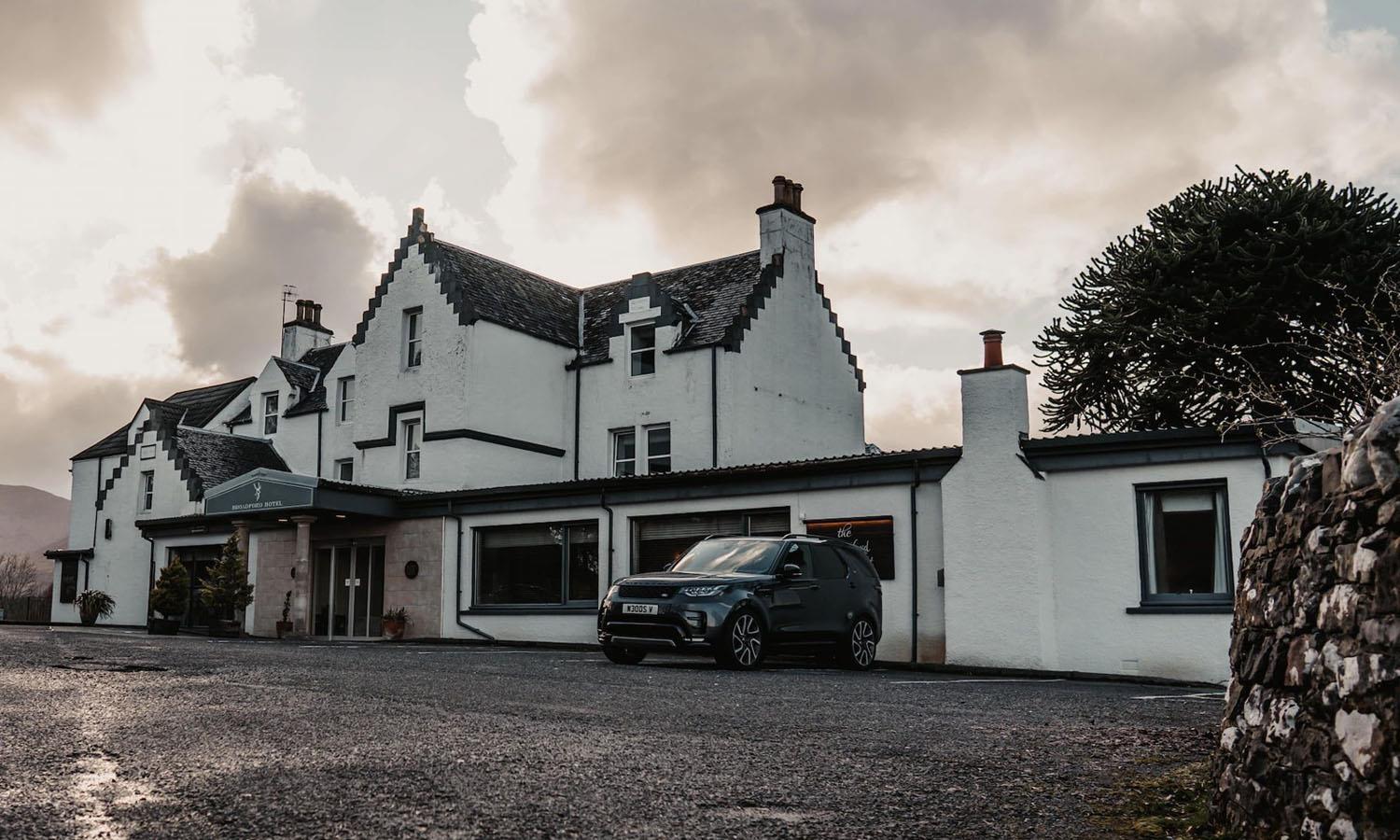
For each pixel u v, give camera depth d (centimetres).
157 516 3441
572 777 567
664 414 2788
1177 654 1545
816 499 1911
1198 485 1565
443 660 1462
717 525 2036
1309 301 2298
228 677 1091
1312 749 406
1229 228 2492
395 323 2980
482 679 1107
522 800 512
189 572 3064
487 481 2788
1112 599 1611
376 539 2525
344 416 3309
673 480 2050
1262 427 1498
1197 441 1558
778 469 1925
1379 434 380
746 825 477
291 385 3519
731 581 1448
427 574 2398
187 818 470
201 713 795
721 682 1161
